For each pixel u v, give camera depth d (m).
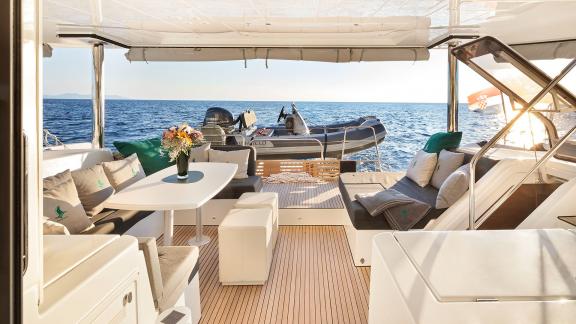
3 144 0.56
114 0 3.51
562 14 3.99
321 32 4.70
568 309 1.11
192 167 4.02
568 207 2.30
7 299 0.58
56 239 1.16
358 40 5.29
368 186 4.23
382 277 1.46
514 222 2.85
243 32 4.80
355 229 3.24
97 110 5.08
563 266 1.37
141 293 1.22
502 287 1.21
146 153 4.52
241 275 2.87
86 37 4.32
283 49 5.37
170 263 2.10
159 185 3.16
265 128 7.88
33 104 0.64
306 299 2.67
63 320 0.80
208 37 5.20
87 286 0.89
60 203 2.77
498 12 3.99
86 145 5.19
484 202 2.86
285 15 4.08
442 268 1.35
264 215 3.13
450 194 3.13
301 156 6.84
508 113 4.02
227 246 2.85
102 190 3.40
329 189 5.25
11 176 0.57
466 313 1.08
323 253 3.52
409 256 1.46
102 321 0.96
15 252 0.58
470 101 12.26
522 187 2.85
